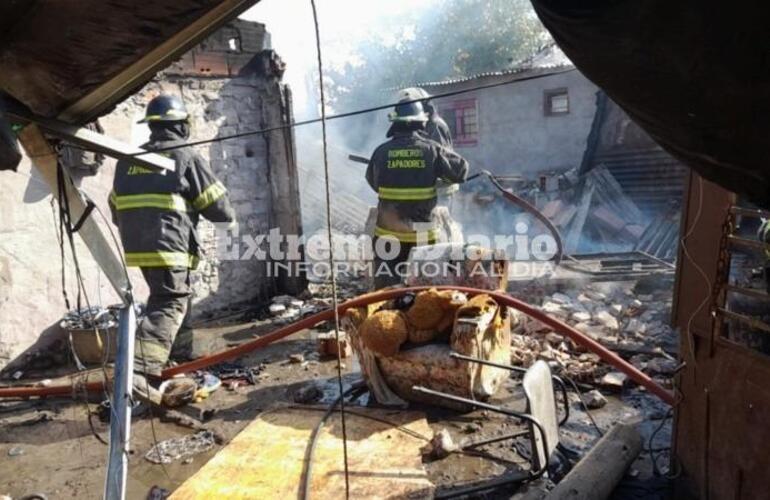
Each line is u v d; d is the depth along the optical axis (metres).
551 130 14.52
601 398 3.86
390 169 5.59
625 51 1.21
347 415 3.73
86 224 2.53
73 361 5.17
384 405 3.92
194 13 1.48
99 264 2.62
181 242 4.63
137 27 1.53
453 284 4.47
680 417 2.83
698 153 1.41
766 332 2.50
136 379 3.97
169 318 4.54
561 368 4.45
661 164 12.16
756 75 1.14
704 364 2.63
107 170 5.68
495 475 3.04
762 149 1.29
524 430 3.52
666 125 1.36
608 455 2.83
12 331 5.04
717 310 2.52
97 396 4.39
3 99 1.92
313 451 3.24
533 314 3.94
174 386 4.23
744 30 1.09
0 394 4.25
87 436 3.78
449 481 3.01
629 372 3.62
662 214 11.11
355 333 4.07
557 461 3.13
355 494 2.83
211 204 4.81
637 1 1.11
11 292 5.02
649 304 6.18
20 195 5.05
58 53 1.66
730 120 1.25
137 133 5.92
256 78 6.91
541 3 1.23
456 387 3.74
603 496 2.62
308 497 2.80
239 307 6.89
